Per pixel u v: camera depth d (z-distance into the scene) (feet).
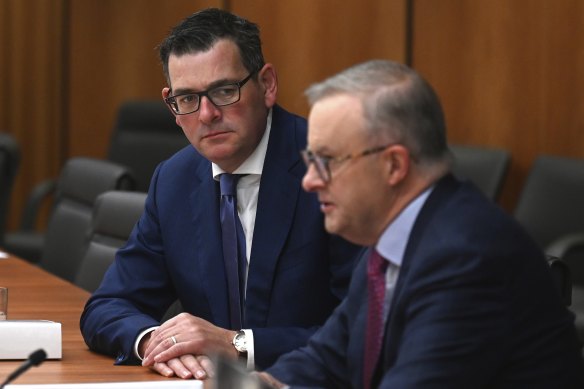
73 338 22.91
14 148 49.01
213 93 21.13
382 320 16.29
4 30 65.36
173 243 22.75
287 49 54.44
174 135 52.21
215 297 22.31
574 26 45.11
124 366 20.54
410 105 15.43
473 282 15.08
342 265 21.91
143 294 22.85
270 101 22.00
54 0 64.39
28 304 26.48
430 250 15.34
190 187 22.91
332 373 17.95
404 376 14.96
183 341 20.07
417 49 49.65
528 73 46.37
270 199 22.13
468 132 48.14
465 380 15.02
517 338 15.31
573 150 45.37
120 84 62.64
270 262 21.99
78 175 36.27
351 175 15.55
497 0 46.98
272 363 20.61
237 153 21.65
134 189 34.60
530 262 15.44
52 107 64.75
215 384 13.21
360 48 51.67
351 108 15.44
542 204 42.16
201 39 21.06
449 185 15.84
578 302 36.22
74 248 35.17
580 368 15.92
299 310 22.02
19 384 18.67
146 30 61.52
